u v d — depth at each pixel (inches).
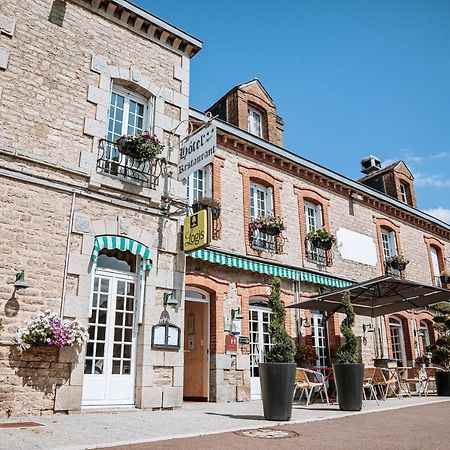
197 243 327.9
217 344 383.2
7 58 298.2
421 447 183.3
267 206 481.1
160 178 348.8
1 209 273.0
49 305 276.1
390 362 532.1
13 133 288.8
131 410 292.2
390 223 628.4
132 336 315.9
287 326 450.3
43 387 263.4
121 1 357.1
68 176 305.1
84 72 332.2
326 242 497.7
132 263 332.2
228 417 270.8
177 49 393.7
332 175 550.6
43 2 326.3
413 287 404.5
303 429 229.8
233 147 460.1
